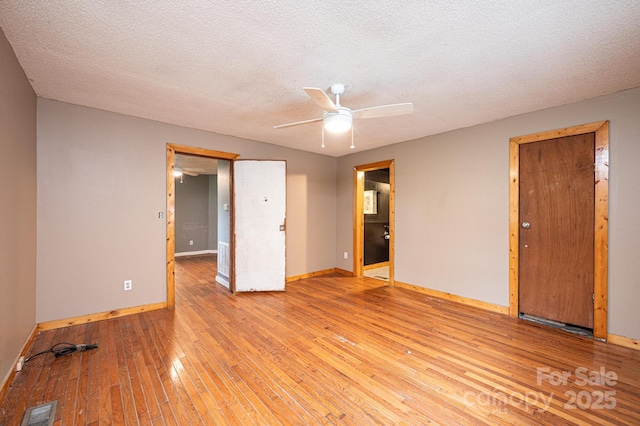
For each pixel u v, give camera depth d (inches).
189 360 92.7
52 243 115.3
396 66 89.1
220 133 163.5
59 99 115.6
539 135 124.4
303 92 108.3
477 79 97.3
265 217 171.2
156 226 141.5
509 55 82.7
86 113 123.2
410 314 134.6
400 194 181.3
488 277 141.3
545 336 111.0
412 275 174.9
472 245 147.3
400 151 181.3
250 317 130.2
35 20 68.1
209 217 338.3
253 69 91.6
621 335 104.8
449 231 156.8
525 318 129.0
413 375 84.8
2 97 73.9
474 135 146.4
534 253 127.1
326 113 97.0
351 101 116.0
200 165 271.1
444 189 158.9
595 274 110.6
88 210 123.6
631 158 103.6
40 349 98.7
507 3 61.8
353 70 91.8
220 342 105.3
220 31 72.5
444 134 158.7
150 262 139.7
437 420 66.7
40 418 66.6
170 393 76.2
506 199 135.3
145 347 101.3
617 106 106.3
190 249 325.4
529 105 120.0
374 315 133.2
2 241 75.4
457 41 76.2
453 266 155.0
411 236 175.2
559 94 109.0
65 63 88.3
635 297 102.4
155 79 98.4
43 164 113.3
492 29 71.1
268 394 76.1
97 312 125.6
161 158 143.2
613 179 107.3
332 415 68.4
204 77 97.0
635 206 102.7
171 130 146.5
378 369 88.0
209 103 119.4
